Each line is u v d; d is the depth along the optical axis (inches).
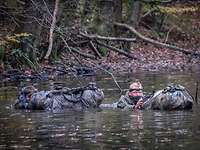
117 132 605.3
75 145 547.8
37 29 1448.1
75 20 1653.5
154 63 1654.8
